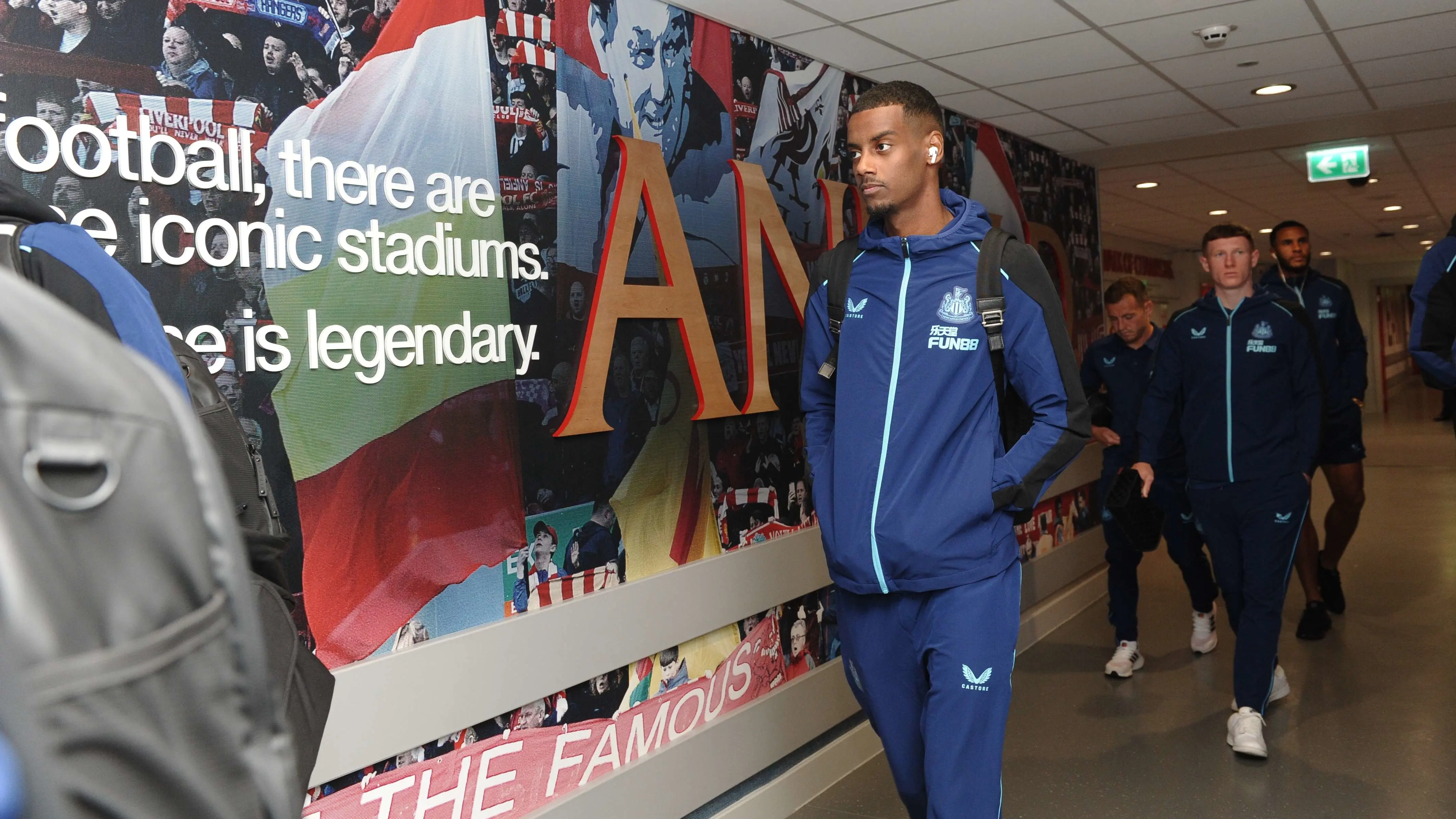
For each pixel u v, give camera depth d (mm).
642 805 2871
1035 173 5980
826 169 3994
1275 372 3480
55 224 1150
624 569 2947
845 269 2373
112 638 460
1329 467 5195
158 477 504
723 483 3363
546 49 2703
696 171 3277
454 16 2434
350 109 2188
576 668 2666
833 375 2381
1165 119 5379
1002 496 2141
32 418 451
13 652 411
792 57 3803
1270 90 4844
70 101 1736
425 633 2344
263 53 2023
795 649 3713
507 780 2551
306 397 2096
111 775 445
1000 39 3773
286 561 2057
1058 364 2188
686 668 3166
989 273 2180
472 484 2469
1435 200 10133
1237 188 8438
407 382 2309
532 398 2645
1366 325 20375
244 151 1986
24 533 433
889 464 2195
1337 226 12242
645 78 3062
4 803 379
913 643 2238
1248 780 3324
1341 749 3535
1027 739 3816
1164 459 4531
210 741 506
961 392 2188
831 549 2277
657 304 3051
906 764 2367
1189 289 15289
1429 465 11398
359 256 2201
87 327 507
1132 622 4562
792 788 3354
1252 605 3543
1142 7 3494
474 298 2479
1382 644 4738
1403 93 5031
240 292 1978
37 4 1698
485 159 2514
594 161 2852
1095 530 6273
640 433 3023
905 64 4070
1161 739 3732
